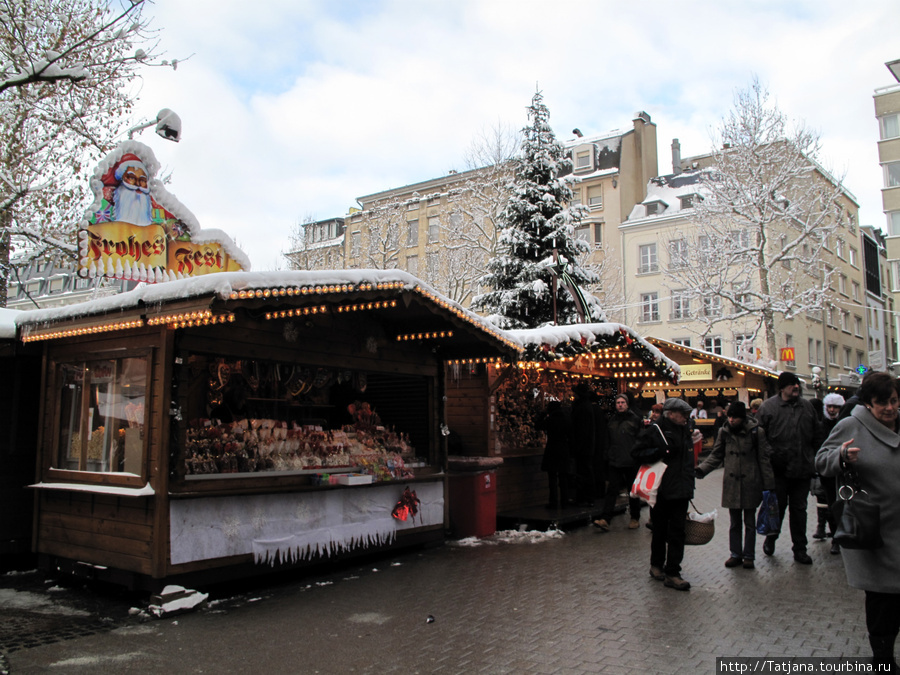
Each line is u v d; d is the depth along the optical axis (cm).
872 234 5484
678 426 673
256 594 662
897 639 507
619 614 577
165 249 886
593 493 1198
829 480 748
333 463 792
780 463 756
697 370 2425
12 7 1012
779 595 631
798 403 765
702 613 577
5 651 496
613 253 4125
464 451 1102
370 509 809
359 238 4534
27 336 754
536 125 2205
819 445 762
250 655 487
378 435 911
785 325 3662
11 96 1174
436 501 916
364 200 4853
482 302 2188
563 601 621
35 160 1234
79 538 681
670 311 3888
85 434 706
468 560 813
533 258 2172
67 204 1250
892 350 5559
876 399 409
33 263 1315
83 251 800
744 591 647
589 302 2170
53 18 1111
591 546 893
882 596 407
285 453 746
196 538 623
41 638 529
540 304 2103
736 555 748
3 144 1176
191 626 557
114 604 631
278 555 691
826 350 4131
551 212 2189
